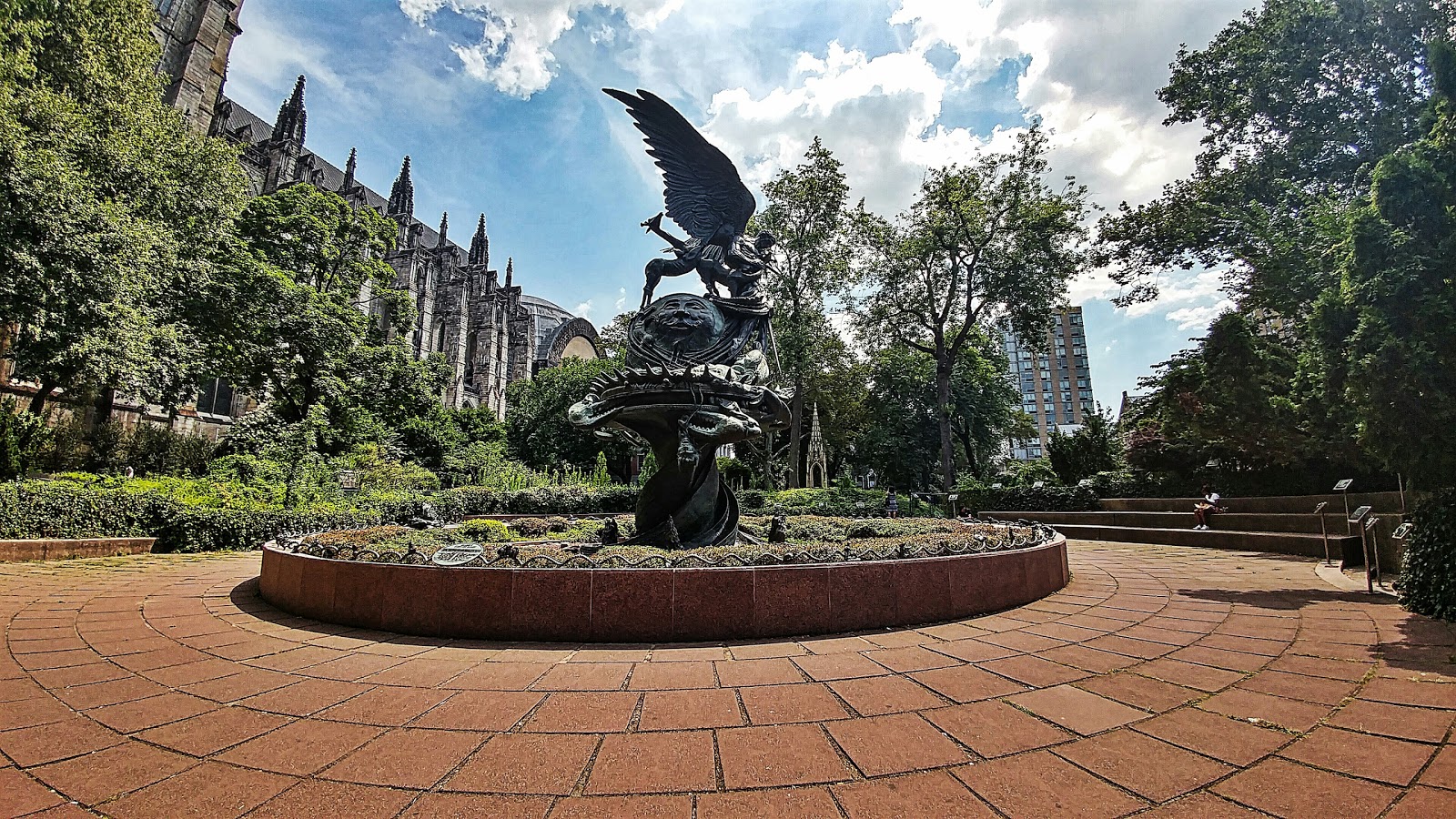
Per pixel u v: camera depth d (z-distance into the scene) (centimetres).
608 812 269
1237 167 2008
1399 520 970
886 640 560
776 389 964
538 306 8475
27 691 429
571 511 2045
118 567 1051
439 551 630
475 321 5966
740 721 371
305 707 397
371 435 2914
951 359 3203
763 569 576
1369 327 619
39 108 1678
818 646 537
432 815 266
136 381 1895
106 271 1599
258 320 2528
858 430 4453
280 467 1844
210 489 1545
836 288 3247
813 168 3089
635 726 363
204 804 276
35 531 1144
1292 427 1388
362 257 3334
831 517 1441
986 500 2589
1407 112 1598
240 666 485
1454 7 1469
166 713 388
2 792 286
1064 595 793
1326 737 341
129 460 2455
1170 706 393
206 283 2256
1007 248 3009
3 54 1670
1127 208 2308
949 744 337
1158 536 1702
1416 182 589
